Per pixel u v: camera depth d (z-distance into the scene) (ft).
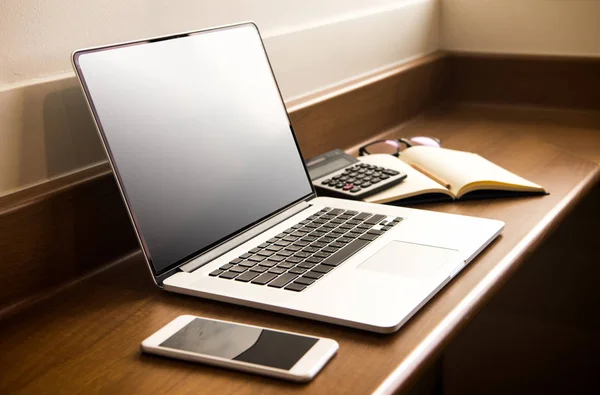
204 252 2.64
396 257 2.56
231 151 2.90
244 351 2.01
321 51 4.30
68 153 2.81
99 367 2.05
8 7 2.56
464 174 3.45
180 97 2.77
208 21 3.49
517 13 5.24
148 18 3.15
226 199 2.80
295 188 3.14
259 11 3.82
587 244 5.29
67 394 1.93
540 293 5.51
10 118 2.58
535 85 5.26
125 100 2.56
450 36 5.56
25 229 2.51
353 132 4.44
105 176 2.78
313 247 2.69
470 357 5.66
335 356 2.02
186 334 2.14
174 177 2.64
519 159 3.97
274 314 2.28
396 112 4.89
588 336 5.44
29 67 2.65
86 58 2.47
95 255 2.77
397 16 5.00
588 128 4.65
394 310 2.18
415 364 2.00
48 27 2.71
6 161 2.58
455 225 2.85
